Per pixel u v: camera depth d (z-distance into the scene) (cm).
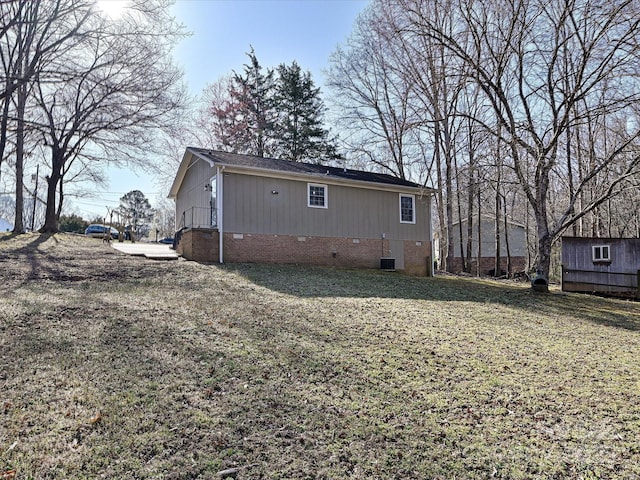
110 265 1103
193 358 468
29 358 436
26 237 1686
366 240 1608
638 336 721
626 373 514
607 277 1362
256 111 3092
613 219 2464
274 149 3142
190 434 322
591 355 587
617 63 1061
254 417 354
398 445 330
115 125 1902
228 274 1062
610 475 304
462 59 1272
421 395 421
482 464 312
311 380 437
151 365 441
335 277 1195
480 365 515
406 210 1733
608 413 401
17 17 1362
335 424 354
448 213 2080
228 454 302
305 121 3152
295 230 1451
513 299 1070
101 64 1652
